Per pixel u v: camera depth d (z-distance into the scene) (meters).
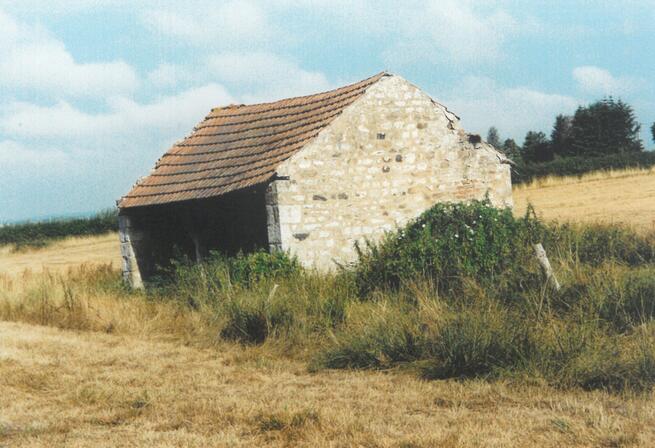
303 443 6.39
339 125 15.28
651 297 9.41
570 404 7.20
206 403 7.83
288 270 13.78
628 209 24.00
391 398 7.84
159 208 17.95
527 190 36.97
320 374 9.21
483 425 6.70
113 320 13.27
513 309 9.91
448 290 11.24
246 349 10.88
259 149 16.53
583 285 10.27
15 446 6.61
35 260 32.44
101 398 8.22
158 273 18.33
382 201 15.64
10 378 9.22
